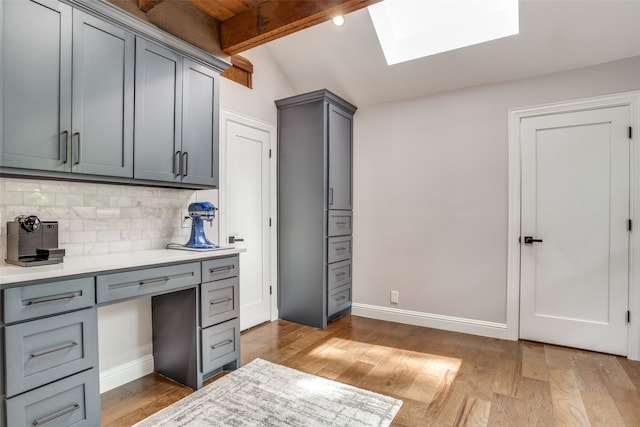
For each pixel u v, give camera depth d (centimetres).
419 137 347
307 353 274
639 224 258
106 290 167
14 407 135
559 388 219
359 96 367
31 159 156
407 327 341
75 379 154
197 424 179
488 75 304
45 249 166
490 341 301
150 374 238
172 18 218
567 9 239
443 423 182
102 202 212
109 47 185
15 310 136
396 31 321
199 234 244
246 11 236
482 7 282
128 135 194
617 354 268
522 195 301
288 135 357
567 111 283
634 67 261
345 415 188
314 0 206
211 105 246
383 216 367
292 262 356
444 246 334
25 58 154
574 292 283
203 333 218
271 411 191
